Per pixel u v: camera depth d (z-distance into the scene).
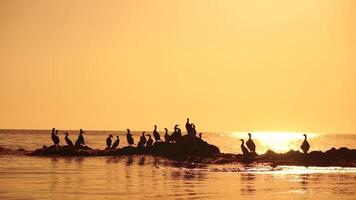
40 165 145.62
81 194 93.06
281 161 158.00
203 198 91.12
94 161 162.00
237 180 116.81
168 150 183.62
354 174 132.00
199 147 178.50
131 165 149.62
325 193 98.94
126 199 88.62
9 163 151.12
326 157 160.50
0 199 86.81
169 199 89.38
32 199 87.06
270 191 100.62
